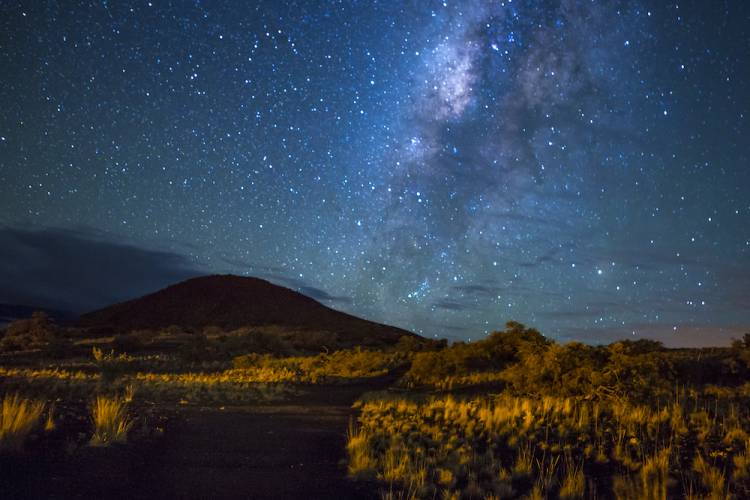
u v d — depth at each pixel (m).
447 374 27.22
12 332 57.03
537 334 28.78
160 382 24.78
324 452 11.14
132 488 8.05
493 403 17.33
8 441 9.43
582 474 8.86
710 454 10.37
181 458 10.19
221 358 42.69
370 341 65.56
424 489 8.16
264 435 12.87
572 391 17.36
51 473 8.30
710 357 25.34
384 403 18.20
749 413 14.22
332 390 24.88
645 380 17.09
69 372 30.33
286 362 38.22
